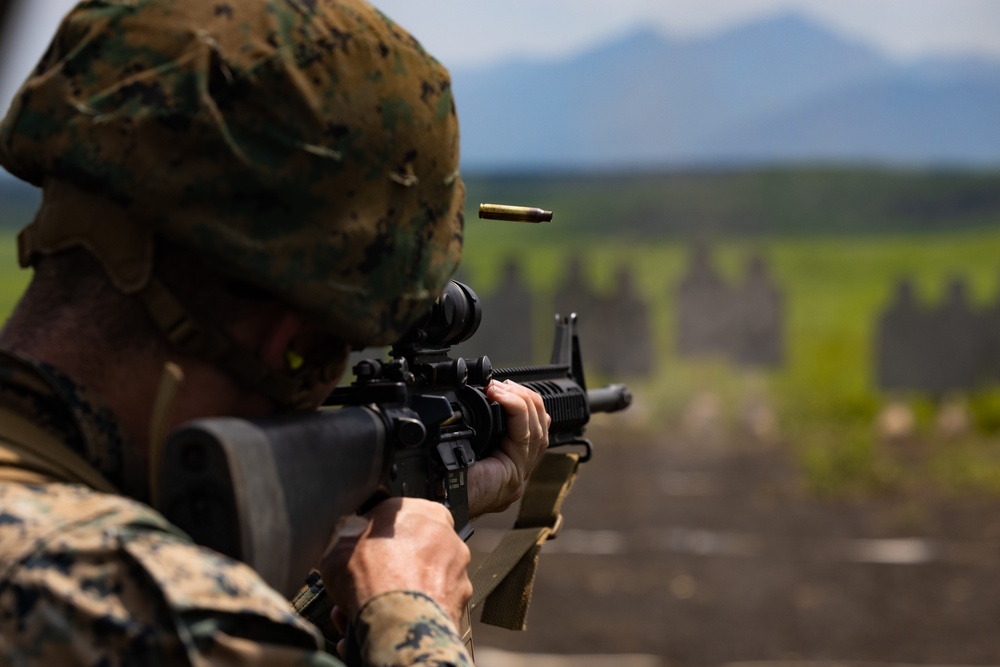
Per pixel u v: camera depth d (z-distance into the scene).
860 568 9.88
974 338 20.78
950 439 17.44
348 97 1.46
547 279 50.47
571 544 10.91
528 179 119.75
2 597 1.17
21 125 1.41
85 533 1.22
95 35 1.41
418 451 1.97
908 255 62.41
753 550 10.58
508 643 7.75
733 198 96.19
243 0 1.43
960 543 10.73
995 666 7.29
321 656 1.29
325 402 1.89
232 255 1.39
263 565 1.38
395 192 1.53
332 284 1.47
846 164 139.12
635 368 21.27
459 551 1.72
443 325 2.14
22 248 1.48
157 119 1.37
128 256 1.39
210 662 1.20
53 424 1.38
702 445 17.25
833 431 18.00
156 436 1.34
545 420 2.42
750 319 21.84
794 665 7.37
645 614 8.52
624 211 91.75
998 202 90.94
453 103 1.64
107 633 1.17
